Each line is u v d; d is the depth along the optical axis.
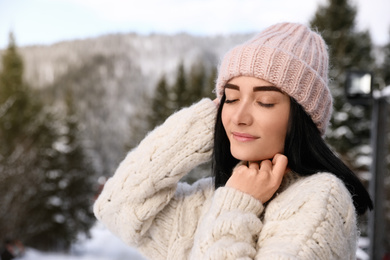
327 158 1.26
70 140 29.08
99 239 31.95
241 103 1.25
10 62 33.56
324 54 1.34
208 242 1.15
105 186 1.63
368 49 19.98
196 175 17.95
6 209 17.70
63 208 26.94
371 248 4.91
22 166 18.70
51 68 121.00
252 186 1.22
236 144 1.27
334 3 19.80
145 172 1.50
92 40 134.62
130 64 129.38
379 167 5.03
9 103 30.50
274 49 1.22
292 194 1.17
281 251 1.04
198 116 1.50
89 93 110.75
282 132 1.24
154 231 1.54
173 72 117.19
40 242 25.39
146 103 36.94
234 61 1.26
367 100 4.95
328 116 1.32
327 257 1.06
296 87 1.22
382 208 4.97
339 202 1.12
